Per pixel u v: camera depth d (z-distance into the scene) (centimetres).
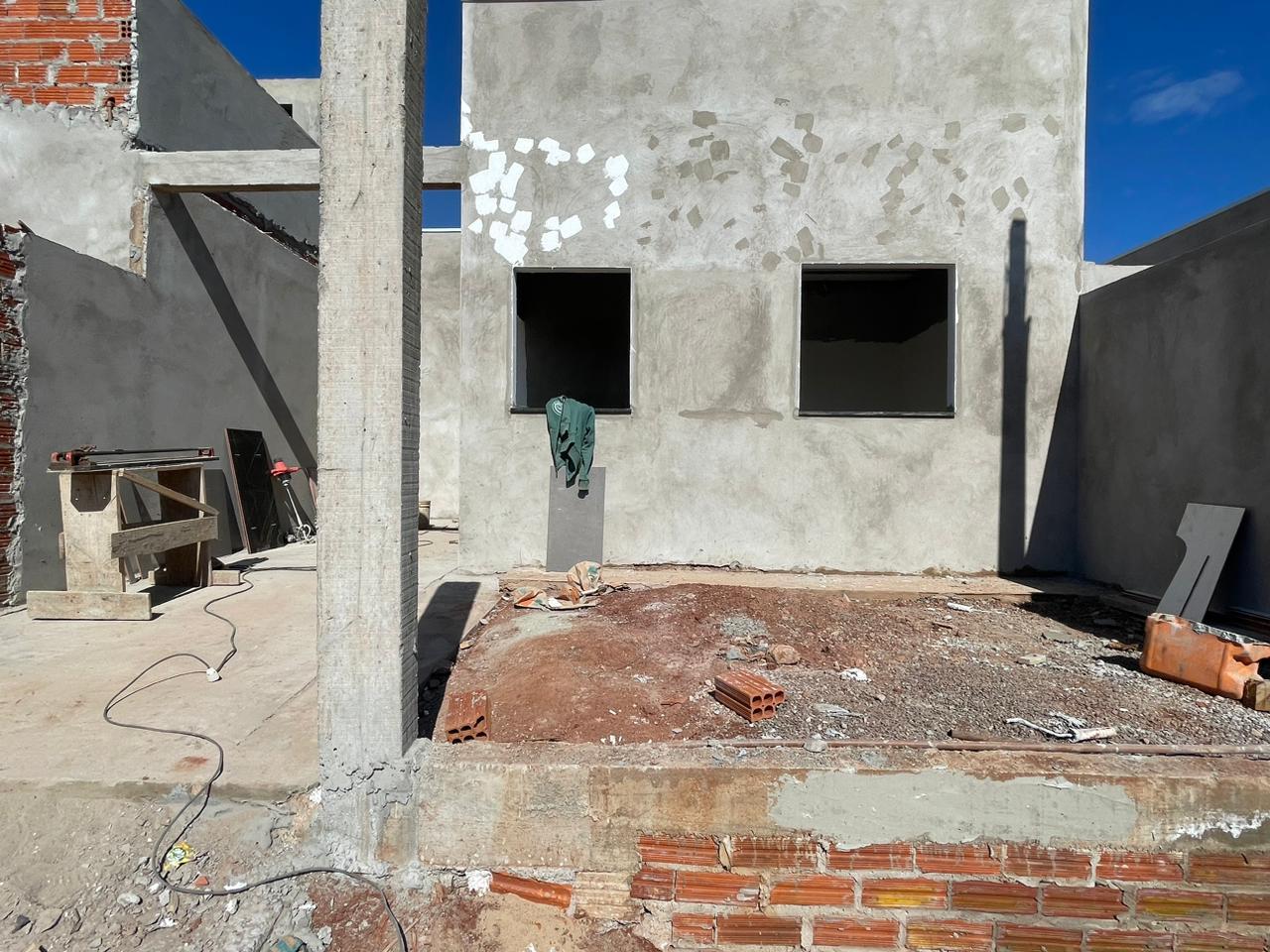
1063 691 318
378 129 224
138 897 218
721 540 548
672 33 542
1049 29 531
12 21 609
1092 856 229
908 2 536
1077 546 536
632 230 547
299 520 864
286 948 206
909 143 538
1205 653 318
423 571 599
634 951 226
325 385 228
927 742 250
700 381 548
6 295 473
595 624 407
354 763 234
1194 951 227
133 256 612
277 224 885
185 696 323
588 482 549
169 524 506
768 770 232
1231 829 227
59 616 449
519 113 546
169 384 643
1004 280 537
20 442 482
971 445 539
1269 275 361
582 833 235
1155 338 448
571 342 1016
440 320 1088
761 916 231
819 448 544
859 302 847
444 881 233
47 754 265
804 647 379
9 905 214
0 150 611
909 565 542
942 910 230
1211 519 393
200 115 706
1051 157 534
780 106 541
